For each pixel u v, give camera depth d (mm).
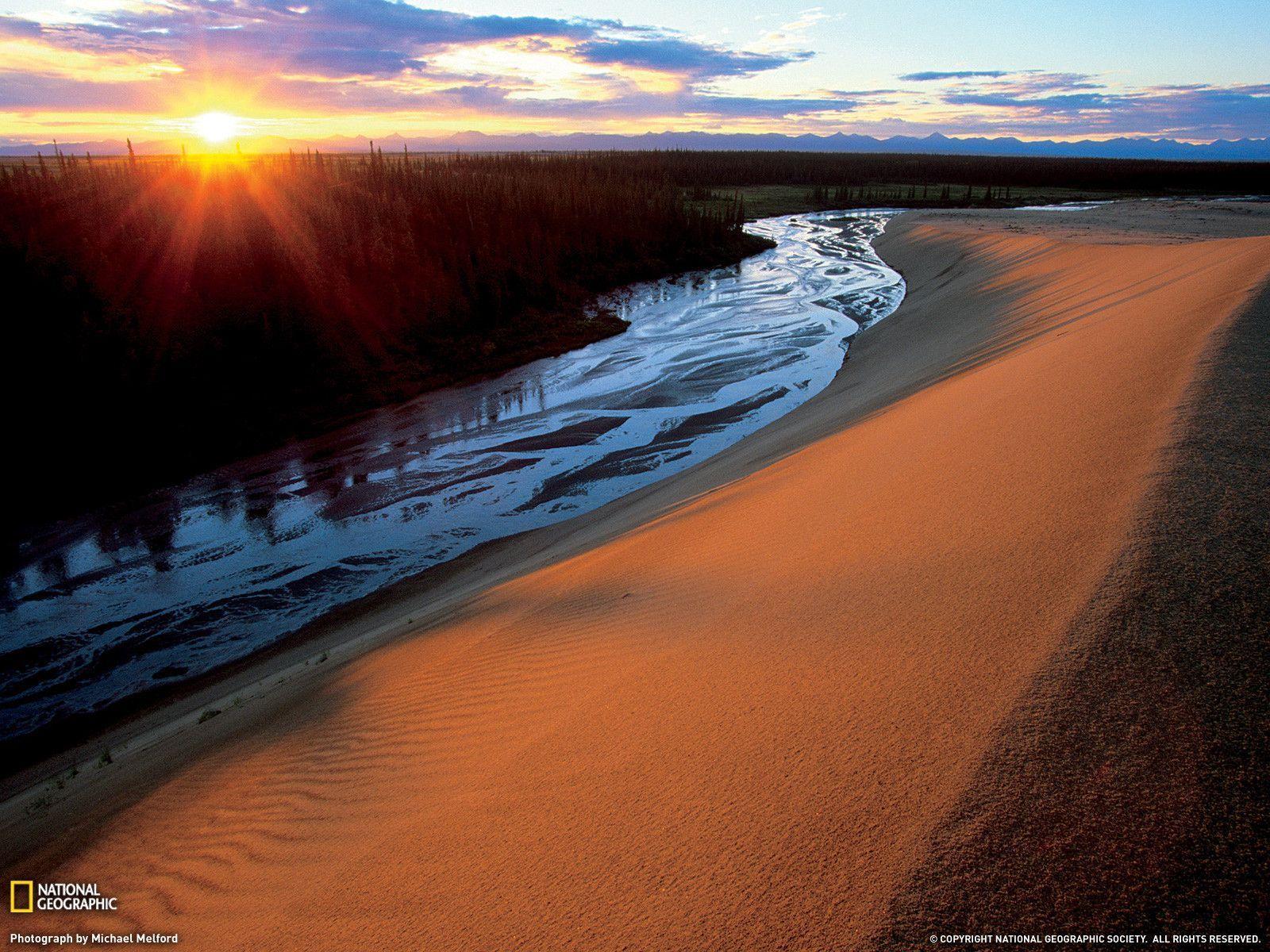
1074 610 3492
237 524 17000
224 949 3273
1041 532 4520
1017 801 2510
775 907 2400
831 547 5684
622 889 2703
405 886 3193
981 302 26375
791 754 3168
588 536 11945
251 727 6801
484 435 21969
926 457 7266
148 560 15508
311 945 3035
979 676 3266
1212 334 7820
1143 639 3148
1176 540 3836
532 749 4062
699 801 3057
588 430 21750
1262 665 2867
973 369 13281
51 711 11039
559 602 7066
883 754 2957
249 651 12258
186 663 12102
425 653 6996
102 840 5164
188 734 7734
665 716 3881
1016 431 6938
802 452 10820
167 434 21484
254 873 3945
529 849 3133
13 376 20844
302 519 17125
